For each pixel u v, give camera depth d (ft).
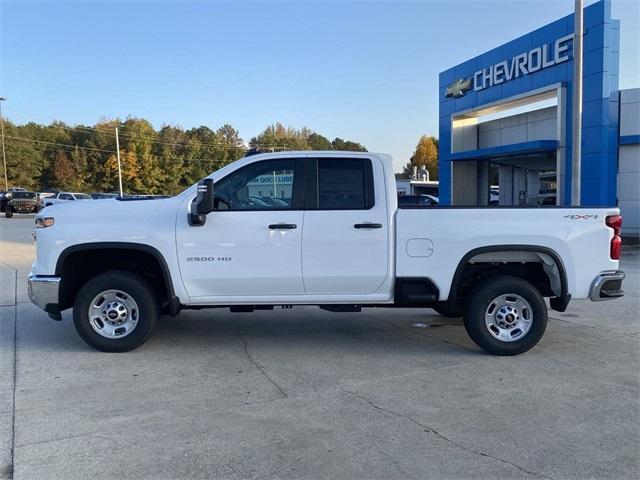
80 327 19.98
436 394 16.22
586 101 64.64
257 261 19.67
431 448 12.73
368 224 19.71
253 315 26.99
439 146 93.66
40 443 12.87
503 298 20.22
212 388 16.61
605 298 20.40
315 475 11.51
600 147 63.41
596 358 20.02
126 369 18.37
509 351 20.08
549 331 24.06
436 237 19.86
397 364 19.20
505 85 76.69
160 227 19.60
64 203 20.72
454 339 22.70
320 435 13.38
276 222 19.61
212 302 19.98
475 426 13.97
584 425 14.06
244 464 11.94
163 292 21.71
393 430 13.70
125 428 13.71
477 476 11.50
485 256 20.62
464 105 86.07
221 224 19.54
